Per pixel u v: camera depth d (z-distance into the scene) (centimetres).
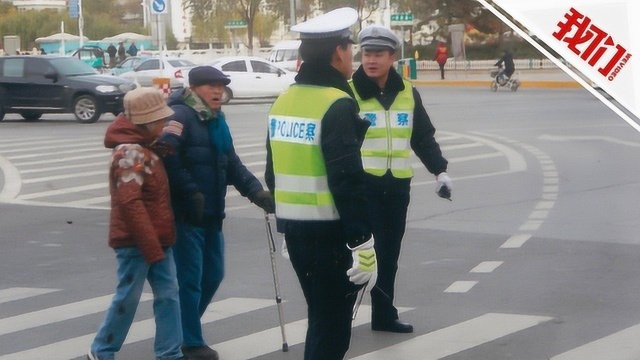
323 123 556
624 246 1196
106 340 711
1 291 1029
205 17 8456
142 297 994
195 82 749
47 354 798
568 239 1247
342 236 571
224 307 941
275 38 9862
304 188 568
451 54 6562
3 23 9100
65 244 1293
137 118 684
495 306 924
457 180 1806
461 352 778
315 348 586
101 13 10744
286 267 1122
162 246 696
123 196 673
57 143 2567
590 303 925
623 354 762
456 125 2922
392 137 821
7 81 3234
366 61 819
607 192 1634
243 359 773
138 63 4606
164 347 712
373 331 845
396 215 829
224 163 766
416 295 974
